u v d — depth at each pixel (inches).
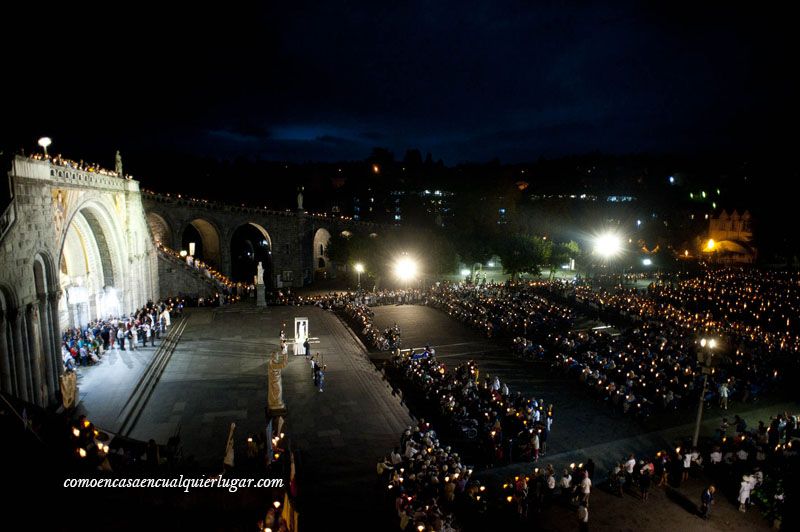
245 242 4065.0
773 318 1979.6
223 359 1362.0
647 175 7327.8
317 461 860.6
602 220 4421.8
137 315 1547.7
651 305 2095.2
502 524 758.5
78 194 1225.4
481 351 1649.9
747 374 1321.4
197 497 506.0
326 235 3538.4
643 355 1421.0
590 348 1556.3
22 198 905.5
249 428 945.5
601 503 832.3
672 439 1071.0
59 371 1053.8
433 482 746.8
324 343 1565.0
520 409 1087.0
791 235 3344.0
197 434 916.0
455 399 1151.6
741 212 4121.6
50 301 1034.1
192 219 2442.2
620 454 1006.4
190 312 1910.7
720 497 853.2
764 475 815.1
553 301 2413.9
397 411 1088.8
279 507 502.9
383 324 1966.0
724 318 1891.0
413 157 7450.8
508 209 4335.6
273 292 2669.8
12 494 435.5
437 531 628.1
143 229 1819.6
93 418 904.9
